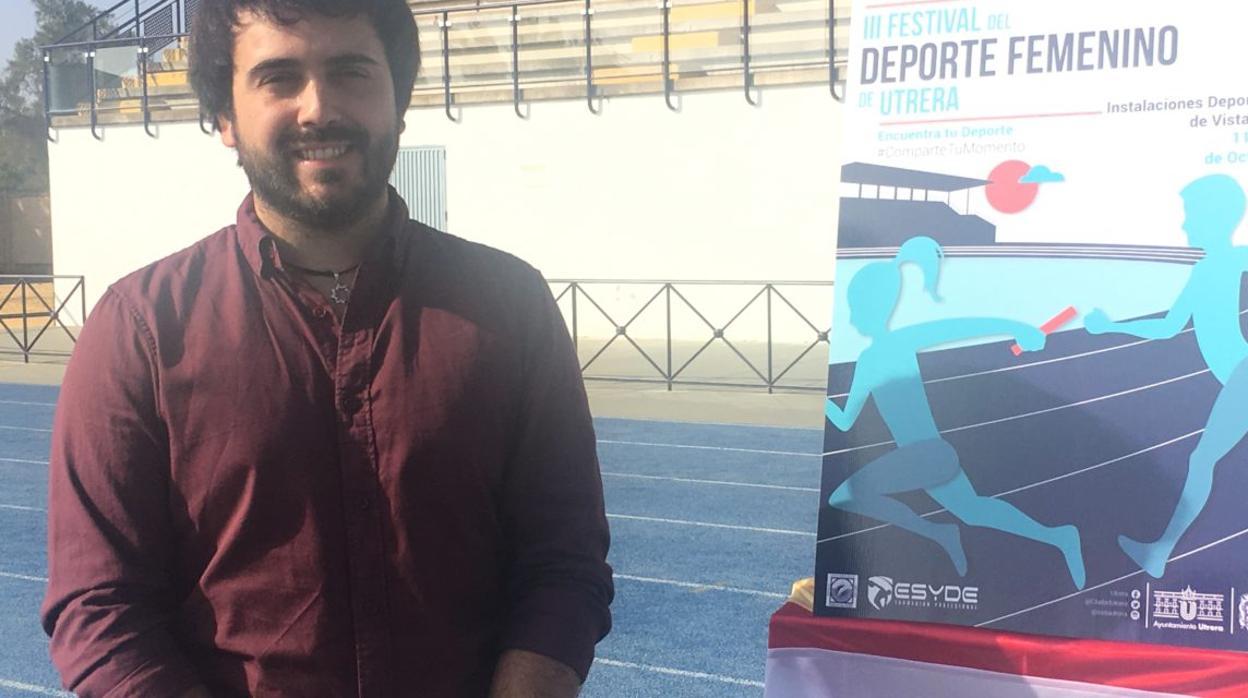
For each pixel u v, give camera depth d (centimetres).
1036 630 196
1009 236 199
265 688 173
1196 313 189
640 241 1526
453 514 176
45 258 3394
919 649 200
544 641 175
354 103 173
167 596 175
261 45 170
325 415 173
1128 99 194
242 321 173
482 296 182
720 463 801
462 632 180
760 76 1440
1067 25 197
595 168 1539
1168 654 187
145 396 171
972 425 200
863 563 205
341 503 173
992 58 201
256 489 170
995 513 198
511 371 182
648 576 547
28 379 1344
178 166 1759
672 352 1424
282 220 177
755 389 1143
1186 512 189
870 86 207
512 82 1570
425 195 1636
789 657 208
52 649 171
